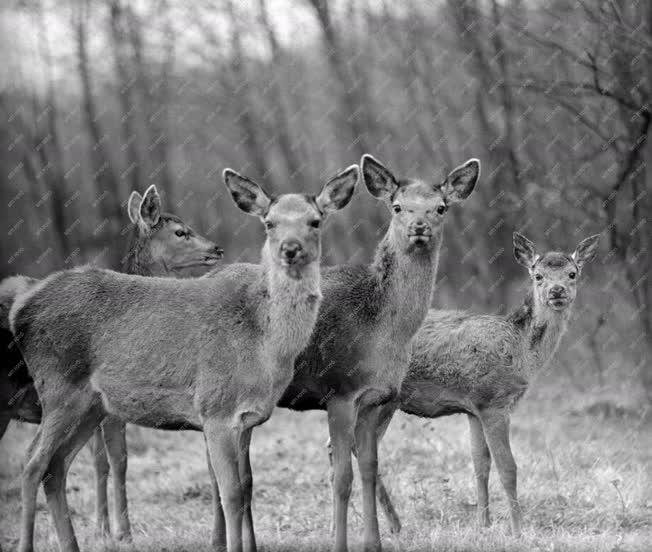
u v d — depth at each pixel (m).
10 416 10.72
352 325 10.34
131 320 9.74
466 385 11.59
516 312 11.91
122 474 11.38
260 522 12.29
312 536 11.27
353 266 10.74
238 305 9.62
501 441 11.43
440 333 11.78
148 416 9.79
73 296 9.88
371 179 10.80
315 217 9.55
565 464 13.80
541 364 11.84
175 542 10.84
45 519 12.74
